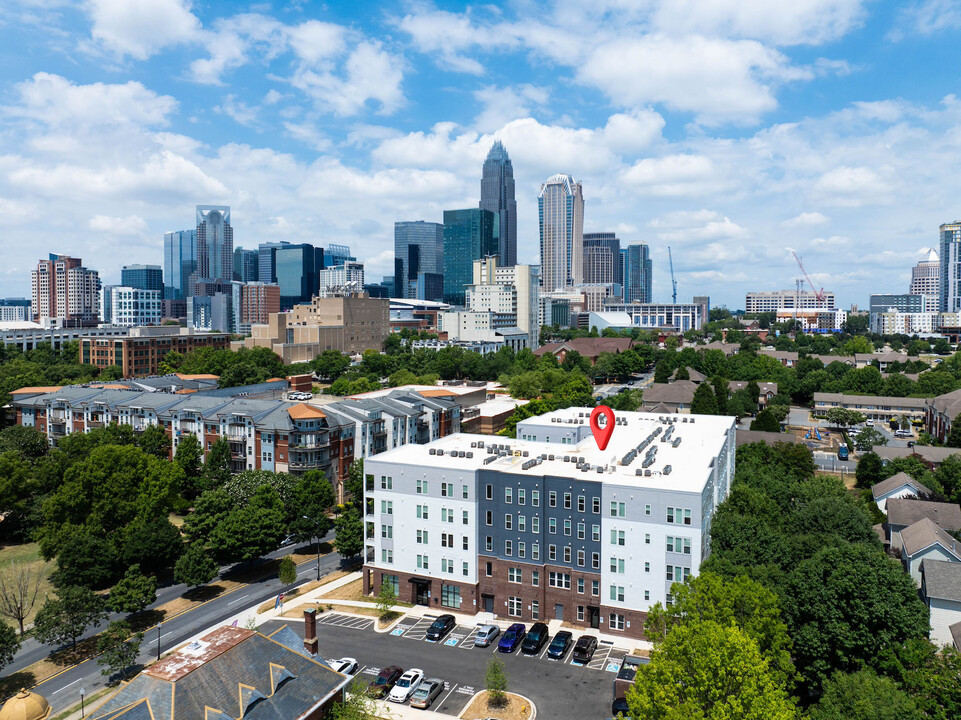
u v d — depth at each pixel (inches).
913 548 4104.3
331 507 5989.2
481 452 4596.5
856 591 2979.8
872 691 2395.4
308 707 2299.5
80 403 7126.0
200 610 4052.7
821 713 2389.3
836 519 4101.9
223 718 2063.2
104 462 4904.0
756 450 6161.4
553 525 3873.0
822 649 2915.8
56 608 3442.4
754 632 2618.1
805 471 5861.2
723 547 3690.9
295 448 5787.4
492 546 4020.7
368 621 3934.5
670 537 3604.8
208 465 5876.0
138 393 7327.8
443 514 4104.3
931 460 6274.6
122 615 3991.1
